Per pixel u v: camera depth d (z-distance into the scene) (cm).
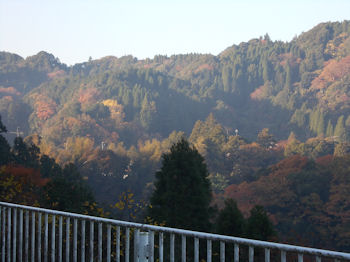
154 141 18762
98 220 418
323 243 9856
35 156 7975
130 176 15838
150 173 16238
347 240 9581
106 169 15338
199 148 16175
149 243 382
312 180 11094
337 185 10700
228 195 11919
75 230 441
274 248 312
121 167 15912
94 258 716
